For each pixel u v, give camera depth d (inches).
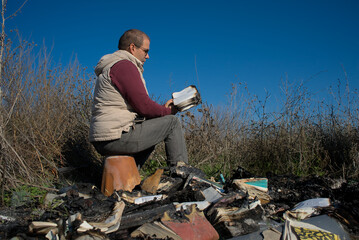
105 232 73.7
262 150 169.3
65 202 89.0
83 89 163.2
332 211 87.7
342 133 165.9
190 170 115.6
